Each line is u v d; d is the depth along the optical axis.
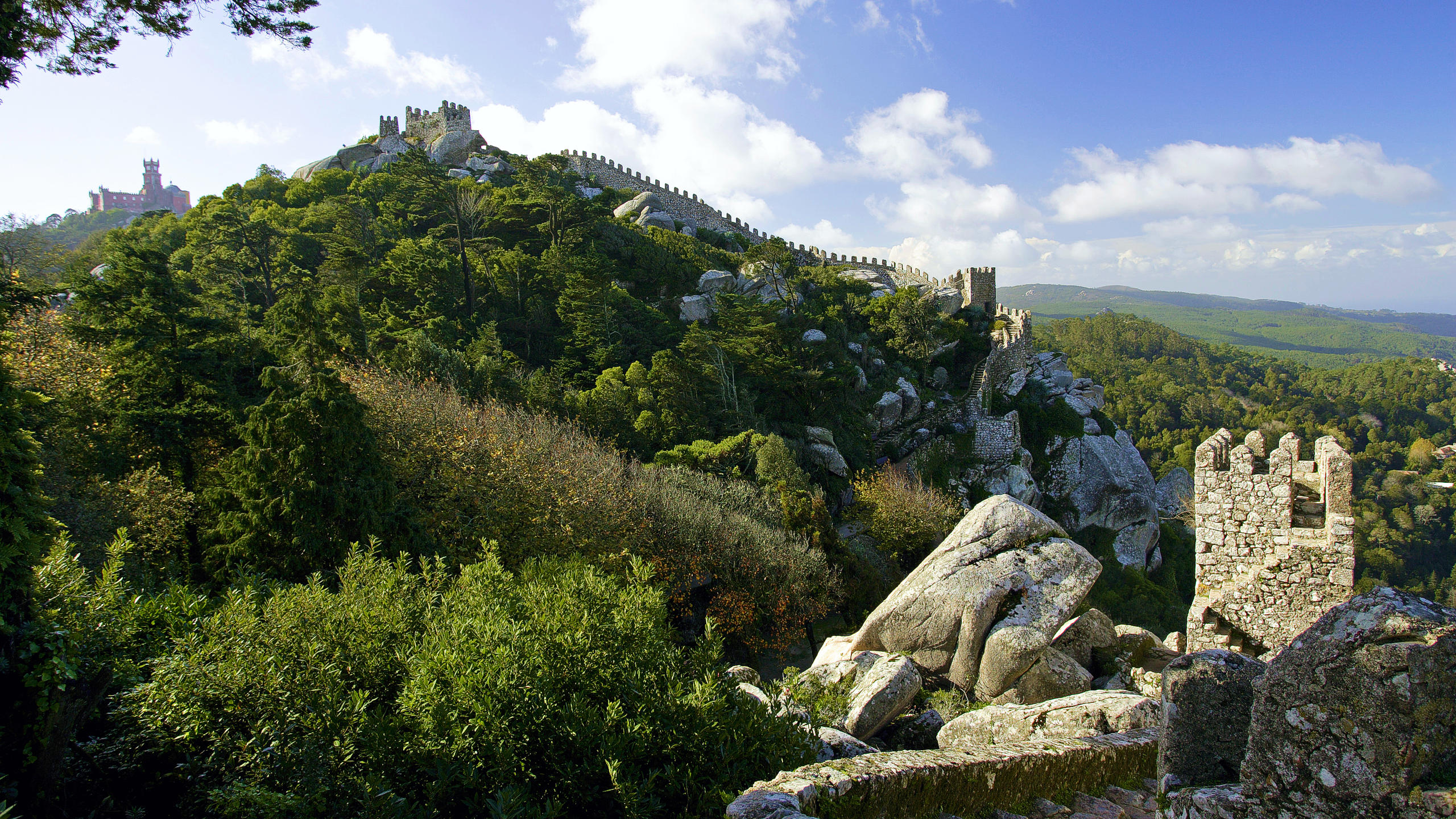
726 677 8.52
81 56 9.52
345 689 7.66
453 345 42.69
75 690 7.55
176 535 17.25
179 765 7.21
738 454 41.28
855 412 57.97
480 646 7.66
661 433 42.81
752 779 7.08
